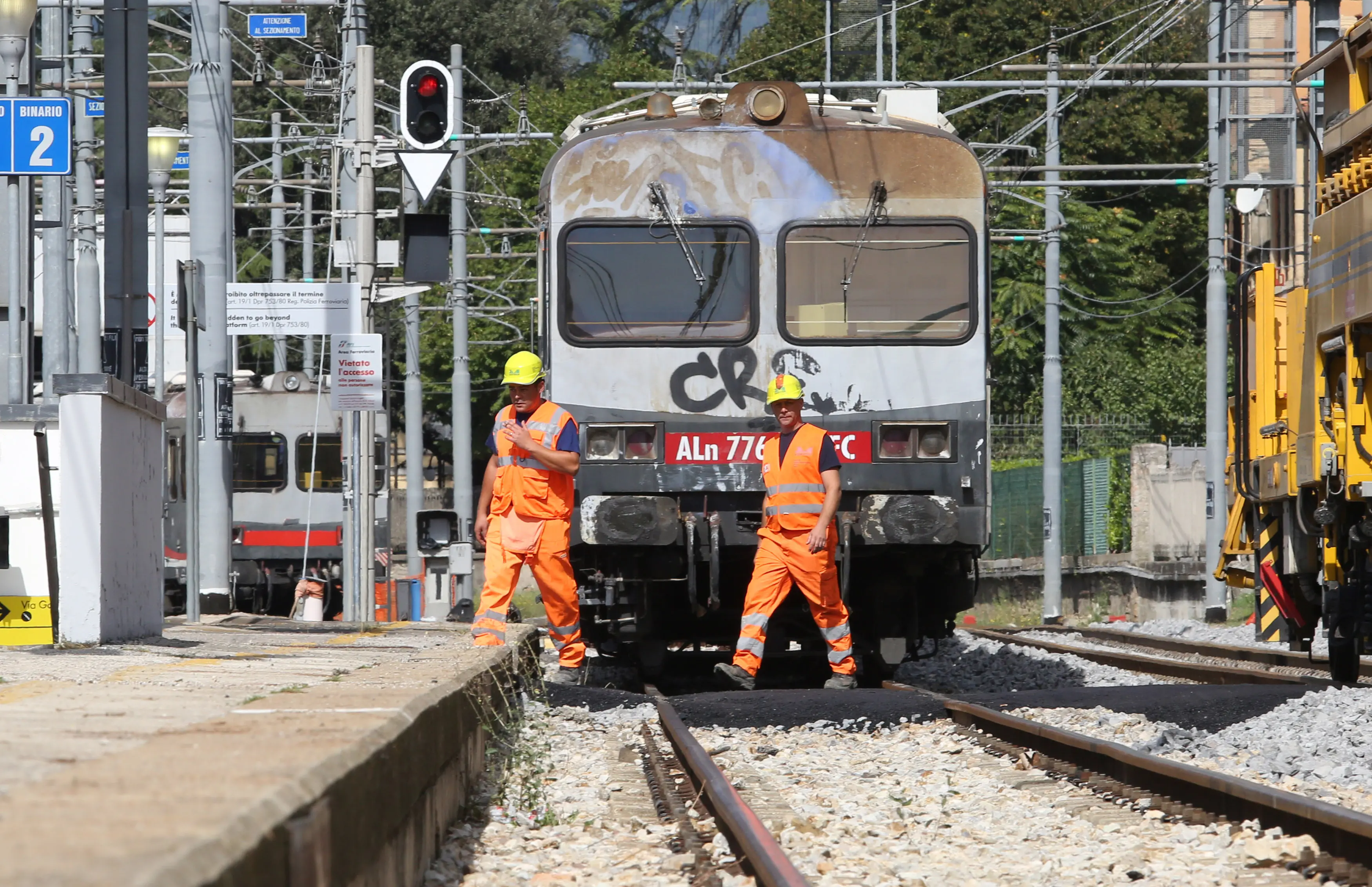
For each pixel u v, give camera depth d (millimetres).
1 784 13141
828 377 48594
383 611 112000
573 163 48969
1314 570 51656
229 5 76438
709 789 27906
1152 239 173000
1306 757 33594
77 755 15203
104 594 39375
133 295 61281
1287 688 43875
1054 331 114438
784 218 48875
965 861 24000
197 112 74375
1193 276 180125
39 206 136375
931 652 58094
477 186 196750
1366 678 51250
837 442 48375
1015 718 37000
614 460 48156
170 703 21500
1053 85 89812
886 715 42531
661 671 56375
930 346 48812
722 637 55625
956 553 50938
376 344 71562
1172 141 173250
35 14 66062
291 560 122375
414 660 33469
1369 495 44156
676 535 47156
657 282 48750
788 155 49094
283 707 20453
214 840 10453
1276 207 106312
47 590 42188
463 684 26797
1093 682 57969
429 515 74688
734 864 22984
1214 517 103562
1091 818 27328
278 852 11766
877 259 49062
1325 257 47125
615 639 53500
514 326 130000
